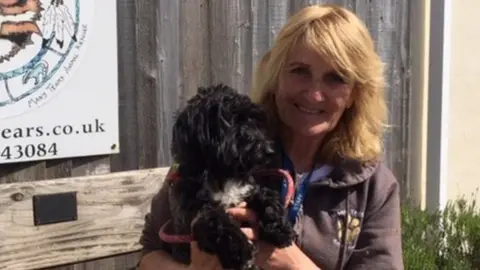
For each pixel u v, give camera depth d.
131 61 1.61
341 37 1.16
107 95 1.54
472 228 2.20
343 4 2.05
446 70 2.34
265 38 1.85
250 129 1.07
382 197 1.22
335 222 1.20
